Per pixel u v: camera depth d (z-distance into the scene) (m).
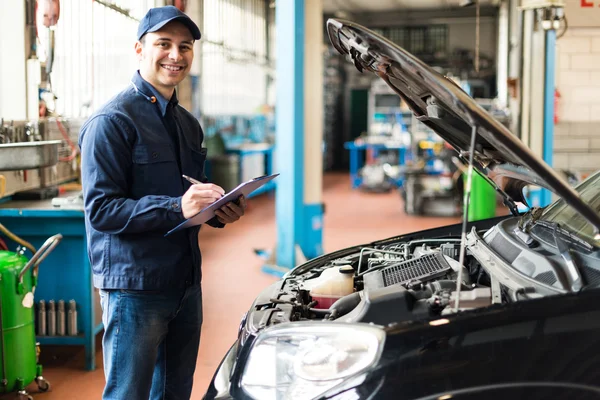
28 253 3.89
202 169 2.54
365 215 9.77
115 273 2.24
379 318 1.73
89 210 2.17
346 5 15.01
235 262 6.62
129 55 6.77
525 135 6.92
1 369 3.17
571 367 1.52
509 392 1.49
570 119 7.85
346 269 2.17
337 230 8.48
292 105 5.97
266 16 13.66
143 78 2.32
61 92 5.27
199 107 9.91
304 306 2.03
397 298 1.77
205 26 9.86
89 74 5.86
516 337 1.53
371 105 14.03
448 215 9.60
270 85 14.48
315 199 6.25
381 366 1.50
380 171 12.52
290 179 6.06
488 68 15.10
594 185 2.15
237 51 11.71
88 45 5.82
